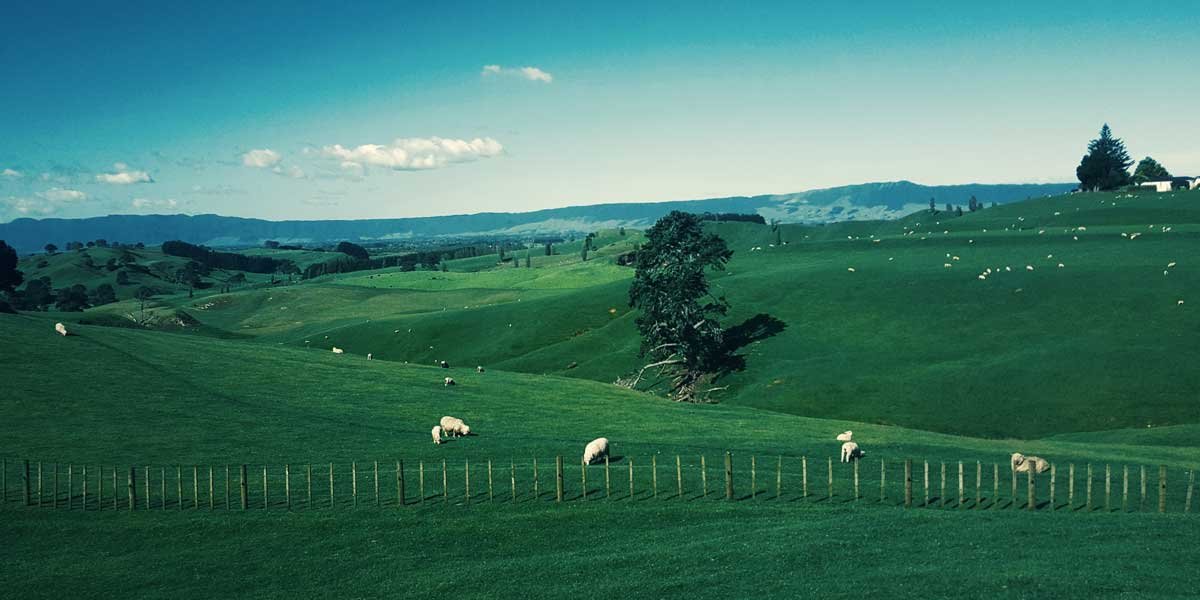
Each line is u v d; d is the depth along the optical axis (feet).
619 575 94.43
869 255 510.99
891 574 84.79
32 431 175.83
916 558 90.74
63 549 114.93
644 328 367.86
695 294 357.61
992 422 250.57
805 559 93.50
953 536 99.35
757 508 122.93
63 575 105.50
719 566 94.07
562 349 428.15
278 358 286.66
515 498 132.36
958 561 88.17
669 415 231.50
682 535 111.04
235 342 334.24
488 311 531.09
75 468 151.84
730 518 118.83
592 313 485.97
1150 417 233.55
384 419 208.13
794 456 165.17
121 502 133.28
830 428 212.02
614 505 127.24
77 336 276.82
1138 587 76.69
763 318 395.75
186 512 128.36
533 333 468.34
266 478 140.46
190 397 215.72
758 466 153.99
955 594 77.51
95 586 101.76
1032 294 355.56
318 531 119.55
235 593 98.27
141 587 101.14
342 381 256.32
